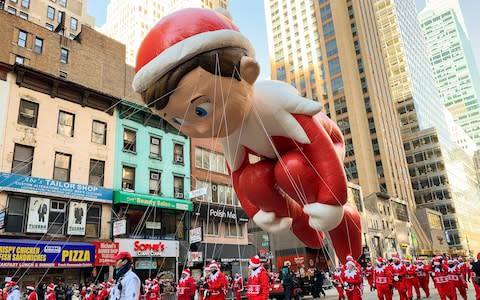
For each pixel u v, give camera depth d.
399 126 89.50
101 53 31.88
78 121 24.88
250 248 32.97
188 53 5.85
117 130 26.88
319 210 7.02
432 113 107.00
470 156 117.88
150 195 27.02
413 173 88.44
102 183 25.19
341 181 7.00
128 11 114.69
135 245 24.78
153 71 5.98
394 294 20.73
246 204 8.40
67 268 22.22
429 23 189.62
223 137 7.80
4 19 28.00
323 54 81.69
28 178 21.52
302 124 7.07
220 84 6.16
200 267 28.89
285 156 7.34
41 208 21.75
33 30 29.17
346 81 76.81
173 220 28.25
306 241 9.19
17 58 28.14
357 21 81.81
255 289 9.60
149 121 28.92
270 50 91.88
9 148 21.44
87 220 23.70
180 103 6.30
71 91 24.84
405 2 116.06
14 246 19.53
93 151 25.16
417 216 74.50
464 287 13.93
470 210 95.19
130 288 5.80
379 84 82.19
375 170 72.69
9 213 20.72
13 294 13.12
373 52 84.44
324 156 7.04
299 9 88.75
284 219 8.20
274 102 7.03
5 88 21.98
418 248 65.25
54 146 23.34
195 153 31.67
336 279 17.11
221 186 32.84
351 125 73.75
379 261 13.27
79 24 53.66
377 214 54.72
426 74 115.12
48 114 23.50
